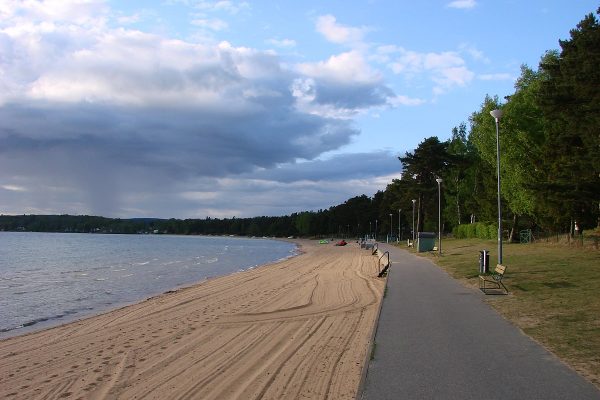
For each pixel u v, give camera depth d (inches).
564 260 898.1
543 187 1037.8
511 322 425.1
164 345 486.3
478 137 1763.0
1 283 1264.8
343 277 1182.9
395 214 4739.2
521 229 1905.8
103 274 1540.4
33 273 1565.0
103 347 496.7
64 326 657.0
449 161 2679.6
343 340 454.3
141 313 732.7
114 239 6279.5
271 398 298.0
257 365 383.2
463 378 271.4
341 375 337.1
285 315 634.8
